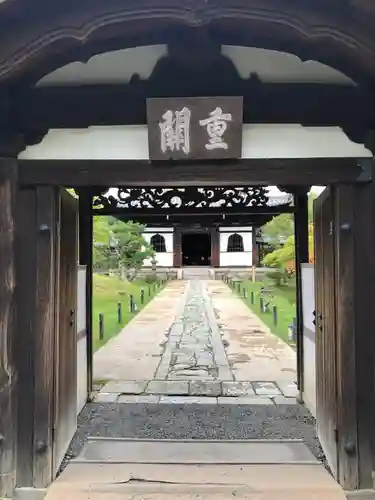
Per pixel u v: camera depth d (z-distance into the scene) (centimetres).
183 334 1080
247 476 355
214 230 3619
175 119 316
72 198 412
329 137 337
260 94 334
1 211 331
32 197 343
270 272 2584
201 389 604
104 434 443
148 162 334
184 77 332
